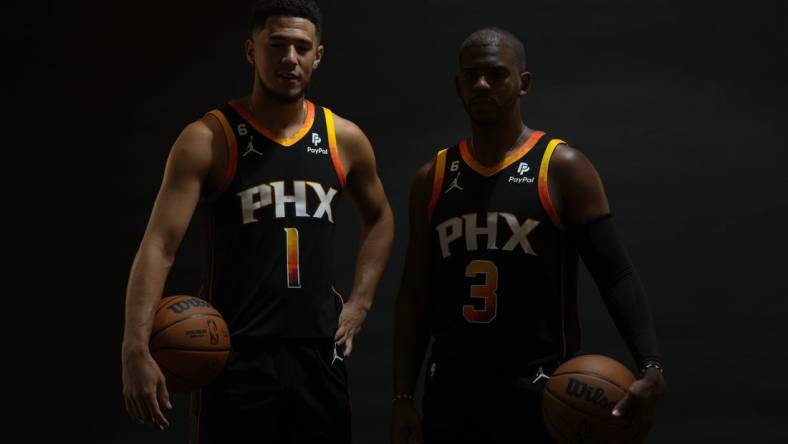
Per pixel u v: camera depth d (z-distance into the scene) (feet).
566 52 16.05
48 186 16.80
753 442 15.05
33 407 16.35
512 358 8.20
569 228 8.45
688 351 15.33
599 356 7.95
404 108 16.37
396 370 8.74
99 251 16.63
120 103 16.88
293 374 8.63
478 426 8.18
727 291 15.37
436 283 8.58
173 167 8.52
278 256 8.63
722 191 15.51
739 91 15.61
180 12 16.92
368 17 16.53
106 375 16.34
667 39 15.85
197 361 7.99
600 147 15.83
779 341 15.16
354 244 16.16
